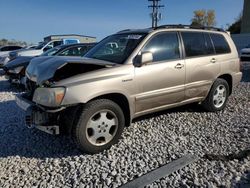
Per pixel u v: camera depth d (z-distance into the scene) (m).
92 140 4.44
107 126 4.55
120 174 3.87
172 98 5.46
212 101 6.36
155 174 3.78
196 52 5.93
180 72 5.49
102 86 4.42
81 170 4.00
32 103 4.55
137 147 4.67
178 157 4.30
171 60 5.39
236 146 4.64
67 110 4.36
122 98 4.79
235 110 6.73
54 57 4.97
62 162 4.28
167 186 3.54
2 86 11.04
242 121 5.86
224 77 6.73
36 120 4.39
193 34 5.95
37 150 4.75
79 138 4.31
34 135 5.39
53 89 4.18
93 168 4.05
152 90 5.08
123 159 4.28
